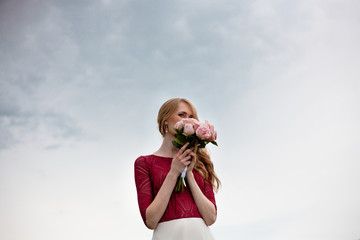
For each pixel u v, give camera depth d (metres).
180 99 1.84
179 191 1.63
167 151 1.78
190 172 1.64
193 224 1.56
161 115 1.83
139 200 1.61
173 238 1.53
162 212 1.52
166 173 1.68
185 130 1.58
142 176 1.68
